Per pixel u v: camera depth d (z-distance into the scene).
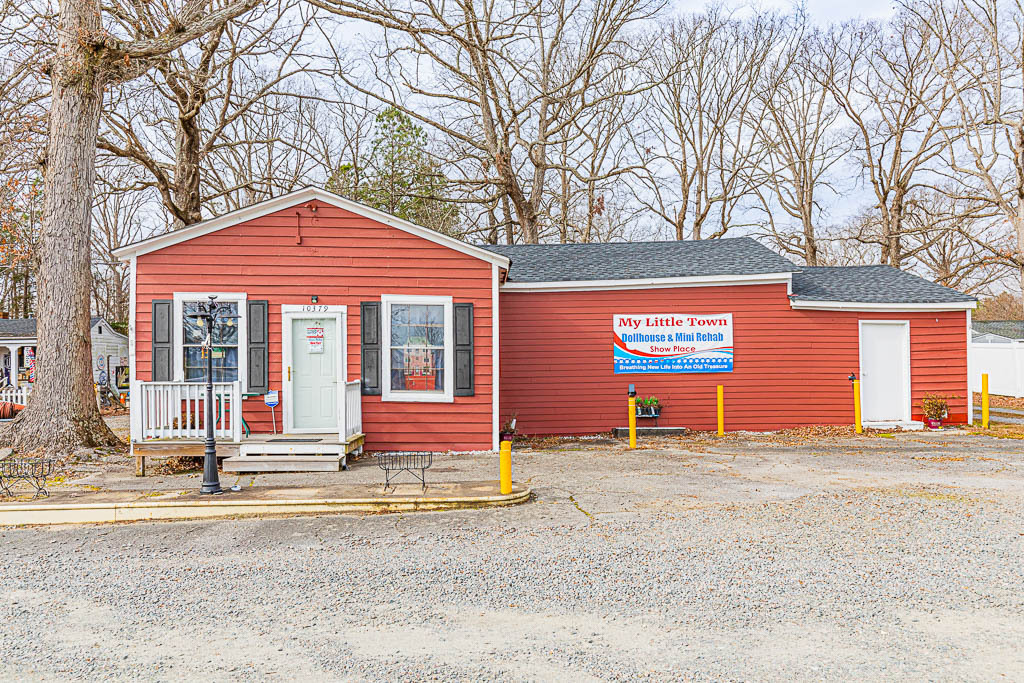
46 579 7.27
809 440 16.56
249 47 25.81
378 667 5.09
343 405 12.89
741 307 18.34
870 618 5.88
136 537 8.81
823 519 8.98
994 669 4.93
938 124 35.81
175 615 6.22
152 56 16.81
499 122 29.34
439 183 30.52
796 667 4.98
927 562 7.29
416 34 26.36
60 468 12.84
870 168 39.16
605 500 10.19
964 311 18.92
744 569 7.13
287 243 14.33
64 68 14.51
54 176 14.37
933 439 16.59
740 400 18.27
